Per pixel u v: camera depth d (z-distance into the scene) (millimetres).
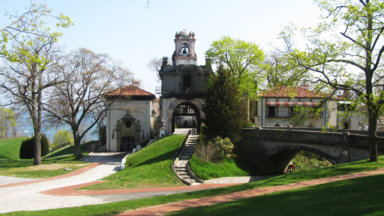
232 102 36188
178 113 49344
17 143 64500
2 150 57688
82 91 42188
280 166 36438
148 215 12250
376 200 10047
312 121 46438
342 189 12898
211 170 30609
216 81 36750
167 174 27906
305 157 42312
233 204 12531
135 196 19812
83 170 33125
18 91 35281
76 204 17312
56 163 38219
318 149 29797
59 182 26562
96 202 17797
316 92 21312
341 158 27531
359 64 19875
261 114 48875
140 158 35438
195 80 46812
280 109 48750
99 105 43688
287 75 22000
